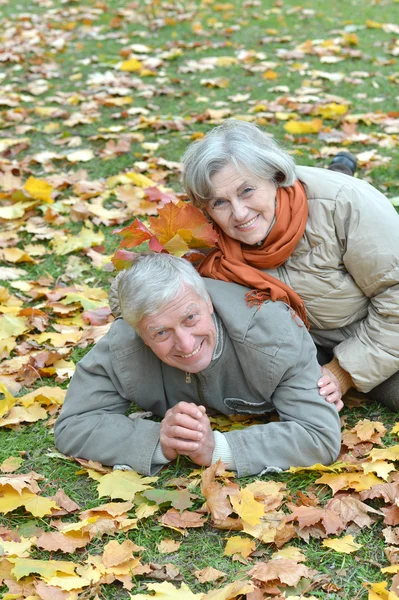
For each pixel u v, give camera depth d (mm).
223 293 2531
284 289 2582
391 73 6125
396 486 2273
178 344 2330
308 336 2549
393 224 2594
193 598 1922
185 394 2627
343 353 2641
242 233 2549
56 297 3566
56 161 5039
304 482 2383
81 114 5781
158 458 2461
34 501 2324
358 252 2562
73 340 3283
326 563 2074
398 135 4992
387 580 2008
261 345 2441
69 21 8680
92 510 2283
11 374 3072
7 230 4219
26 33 8148
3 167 4801
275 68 6473
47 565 2053
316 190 2625
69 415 2580
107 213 4277
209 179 2467
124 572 2047
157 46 7422
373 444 2555
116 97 6168
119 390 2584
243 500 2209
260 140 2518
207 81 6230
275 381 2467
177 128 5355
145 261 2355
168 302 2268
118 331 2570
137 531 2240
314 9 8289
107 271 3838
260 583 1979
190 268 2369
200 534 2217
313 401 2453
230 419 2719
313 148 4805
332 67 6375
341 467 2385
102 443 2498
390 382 2695
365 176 4434
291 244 2570
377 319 2625
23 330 3324
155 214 4277
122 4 9281
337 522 2152
